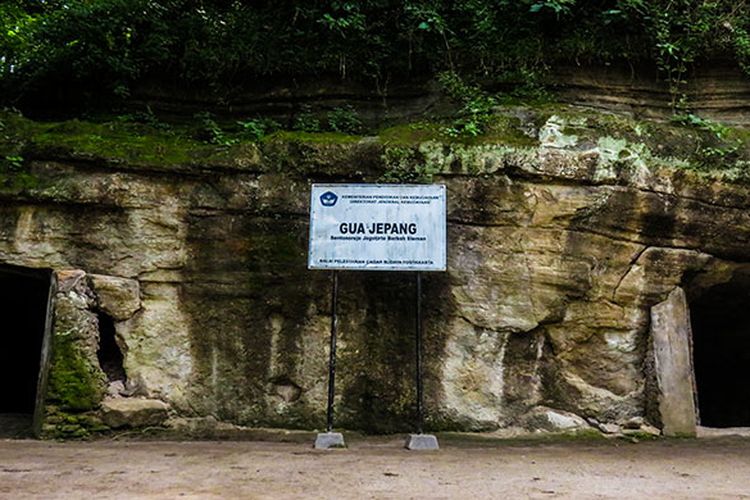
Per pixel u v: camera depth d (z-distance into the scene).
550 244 7.44
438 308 7.37
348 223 6.62
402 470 5.05
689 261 7.65
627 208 7.50
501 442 6.80
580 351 7.43
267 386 7.29
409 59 9.03
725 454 6.14
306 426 7.18
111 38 9.27
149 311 7.40
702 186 7.65
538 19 8.99
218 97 9.35
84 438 6.76
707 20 8.74
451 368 7.27
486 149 7.56
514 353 7.35
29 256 7.38
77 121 8.20
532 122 7.89
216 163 7.54
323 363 7.31
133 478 4.60
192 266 7.47
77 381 6.91
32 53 9.92
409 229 6.61
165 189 7.56
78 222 7.45
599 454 6.11
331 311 7.27
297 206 7.57
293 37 9.32
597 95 8.80
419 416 6.37
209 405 7.24
